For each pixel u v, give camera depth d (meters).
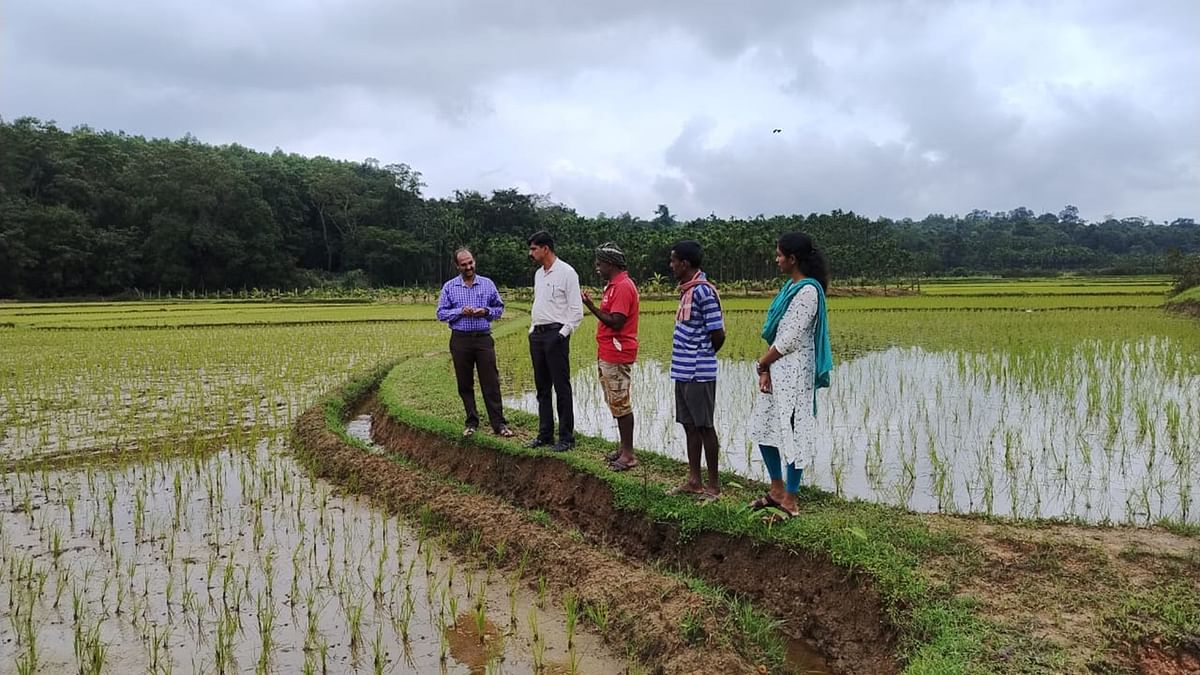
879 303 35.88
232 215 68.06
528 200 92.00
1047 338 18.23
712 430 5.81
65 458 8.59
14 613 4.86
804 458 5.16
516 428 8.57
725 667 4.01
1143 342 16.94
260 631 4.68
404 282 81.38
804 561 4.86
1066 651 3.71
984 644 3.78
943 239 94.00
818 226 74.88
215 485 7.65
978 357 15.18
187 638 4.60
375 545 6.13
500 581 5.46
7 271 55.53
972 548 4.88
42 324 28.72
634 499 6.01
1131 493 6.61
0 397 12.39
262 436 9.77
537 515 6.28
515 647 4.52
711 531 5.43
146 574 5.50
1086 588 4.36
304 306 45.12
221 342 21.17
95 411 11.23
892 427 9.26
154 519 6.64
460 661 4.36
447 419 9.08
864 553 4.66
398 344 20.11
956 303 35.06
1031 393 11.20
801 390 5.12
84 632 4.65
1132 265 79.00
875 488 6.91
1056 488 6.82
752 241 59.84
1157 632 3.88
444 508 6.65
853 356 15.77
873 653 4.24
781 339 5.06
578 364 14.99
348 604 5.06
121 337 23.02
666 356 16.50
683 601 4.57
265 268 68.81
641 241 66.25
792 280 5.26
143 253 63.00
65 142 66.81
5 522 6.53
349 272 77.06
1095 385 11.12
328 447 8.60
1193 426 8.75
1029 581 4.47
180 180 65.12
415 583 5.43
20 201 58.84
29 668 4.17
